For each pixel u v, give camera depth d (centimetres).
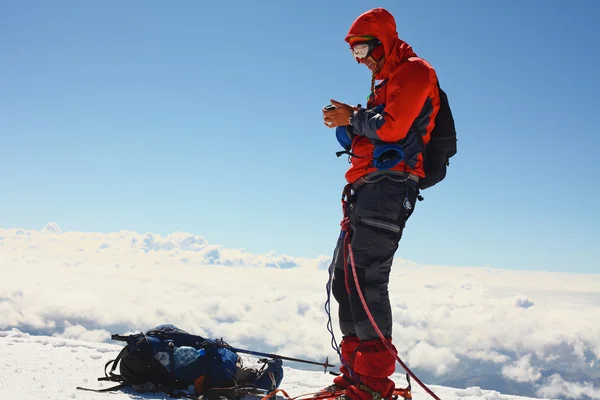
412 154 241
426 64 233
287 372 462
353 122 244
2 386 314
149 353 325
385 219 237
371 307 237
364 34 244
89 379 353
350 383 254
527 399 443
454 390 458
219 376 329
